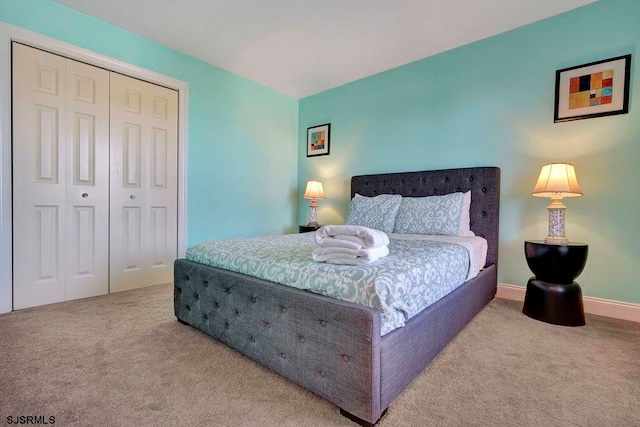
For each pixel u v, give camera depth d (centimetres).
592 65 221
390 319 115
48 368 140
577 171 228
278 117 402
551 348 166
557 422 109
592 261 223
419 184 302
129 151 268
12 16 205
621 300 213
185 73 301
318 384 119
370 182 340
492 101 266
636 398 123
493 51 264
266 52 296
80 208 241
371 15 236
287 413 114
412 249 177
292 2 221
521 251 253
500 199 262
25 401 117
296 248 181
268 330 139
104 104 252
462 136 283
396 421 109
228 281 159
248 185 367
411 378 127
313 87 386
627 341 175
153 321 200
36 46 216
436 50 290
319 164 405
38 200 221
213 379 135
